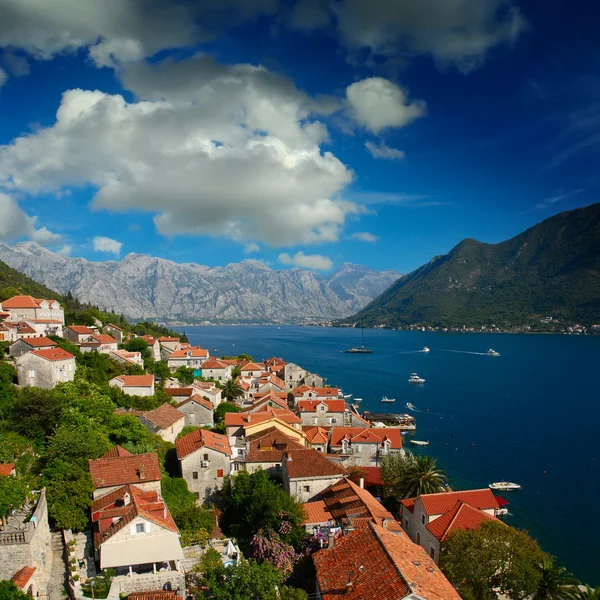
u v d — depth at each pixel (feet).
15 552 131.64
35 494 167.94
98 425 234.58
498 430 490.08
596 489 339.36
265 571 140.05
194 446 233.76
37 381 300.81
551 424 514.27
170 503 200.85
